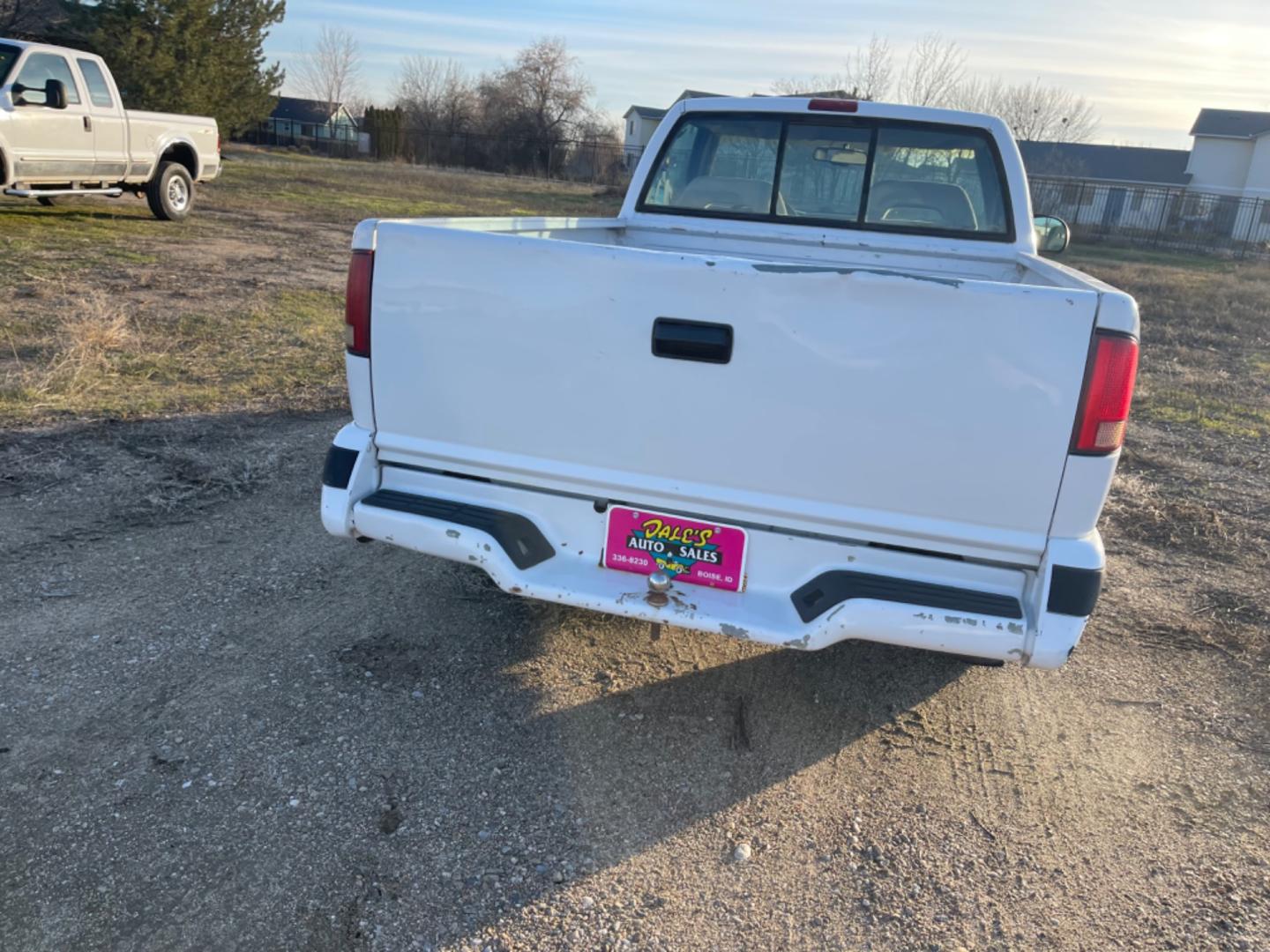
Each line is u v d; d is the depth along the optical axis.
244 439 5.51
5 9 30.86
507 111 61.78
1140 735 3.31
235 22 33.31
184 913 2.30
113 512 4.41
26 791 2.64
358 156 49.50
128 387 6.32
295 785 2.75
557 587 2.88
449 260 2.79
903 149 4.46
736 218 4.71
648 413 2.74
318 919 2.32
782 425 2.64
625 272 2.64
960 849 2.72
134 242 12.48
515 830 2.66
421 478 3.06
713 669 3.56
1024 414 2.48
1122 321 2.41
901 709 3.40
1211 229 40.78
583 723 3.17
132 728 2.94
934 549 2.67
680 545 2.85
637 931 2.36
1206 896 2.59
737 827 2.75
